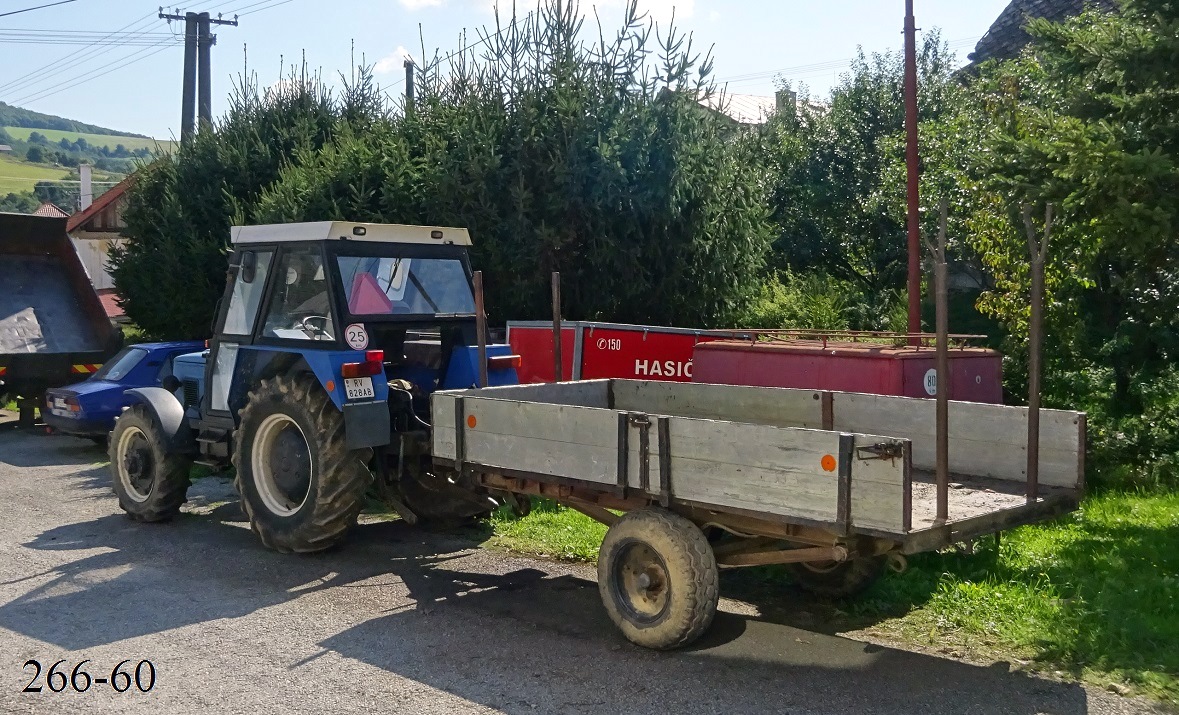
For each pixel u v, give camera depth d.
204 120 15.52
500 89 11.16
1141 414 9.69
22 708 4.41
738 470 4.61
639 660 4.93
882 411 6.02
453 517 7.59
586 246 10.84
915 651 5.02
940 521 4.39
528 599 5.98
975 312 13.31
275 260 7.29
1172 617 5.23
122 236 16.31
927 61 19.89
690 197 10.91
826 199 18.69
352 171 11.79
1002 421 5.46
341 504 6.73
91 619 5.67
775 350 8.10
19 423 14.24
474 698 4.48
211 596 6.09
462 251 7.76
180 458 7.99
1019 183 6.95
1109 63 6.91
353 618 5.64
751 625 5.45
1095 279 9.63
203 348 12.01
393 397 7.03
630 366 9.69
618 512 6.07
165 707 4.40
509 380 7.77
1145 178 6.35
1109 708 4.30
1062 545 6.69
